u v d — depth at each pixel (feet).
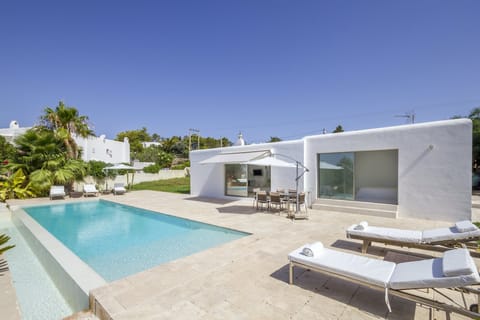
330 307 17.39
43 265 32.04
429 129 45.09
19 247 40.04
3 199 77.61
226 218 49.88
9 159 85.97
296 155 62.49
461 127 42.11
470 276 13.80
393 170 67.97
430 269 16.29
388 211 48.57
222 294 19.22
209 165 84.99
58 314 21.31
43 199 81.05
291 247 30.83
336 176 57.72
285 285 20.71
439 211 44.34
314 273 22.98
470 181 41.42
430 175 45.11
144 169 148.36
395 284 15.69
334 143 57.11
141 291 19.70
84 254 34.30
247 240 33.86
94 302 18.58
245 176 74.95
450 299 16.81
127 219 57.41
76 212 66.39
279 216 50.93
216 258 27.07
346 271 17.84
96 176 108.88
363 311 16.88
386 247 30.66
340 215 50.90
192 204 69.36
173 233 44.24
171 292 19.53
